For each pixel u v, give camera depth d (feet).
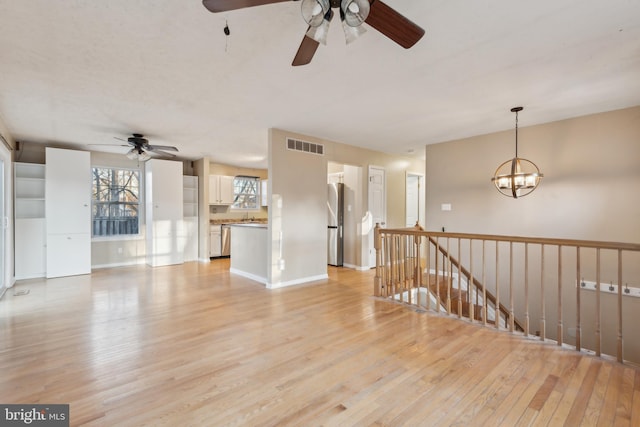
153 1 5.90
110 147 18.99
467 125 14.33
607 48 7.63
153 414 5.87
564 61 8.30
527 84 9.77
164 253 21.48
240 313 11.62
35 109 12.09
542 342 9.09
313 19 5.02
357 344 8.95
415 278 15.51
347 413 5.93
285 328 10.16
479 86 9.93
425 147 19.21
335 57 8.09
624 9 6.14
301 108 12.07
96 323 10.50
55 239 17.29
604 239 12.26
